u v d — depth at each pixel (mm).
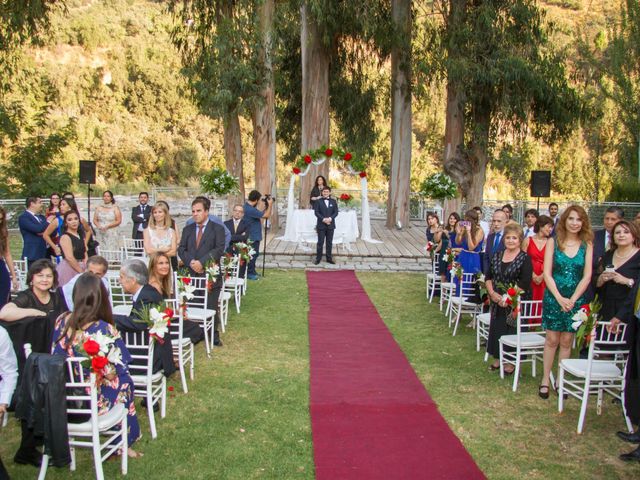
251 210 11695
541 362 7000
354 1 16875
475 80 16953
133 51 47031
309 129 19250
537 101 18266
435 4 18438
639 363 4652
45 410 3619
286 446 4680
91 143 40469
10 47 19125
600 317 6008
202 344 7488
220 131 46344
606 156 32844
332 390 5922
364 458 4465
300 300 10047
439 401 5691
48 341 4727
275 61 18203
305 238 14117
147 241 7230
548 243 5625
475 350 7410
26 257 9500
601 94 24703
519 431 5043
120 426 4359
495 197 35469
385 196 30781
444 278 9477
